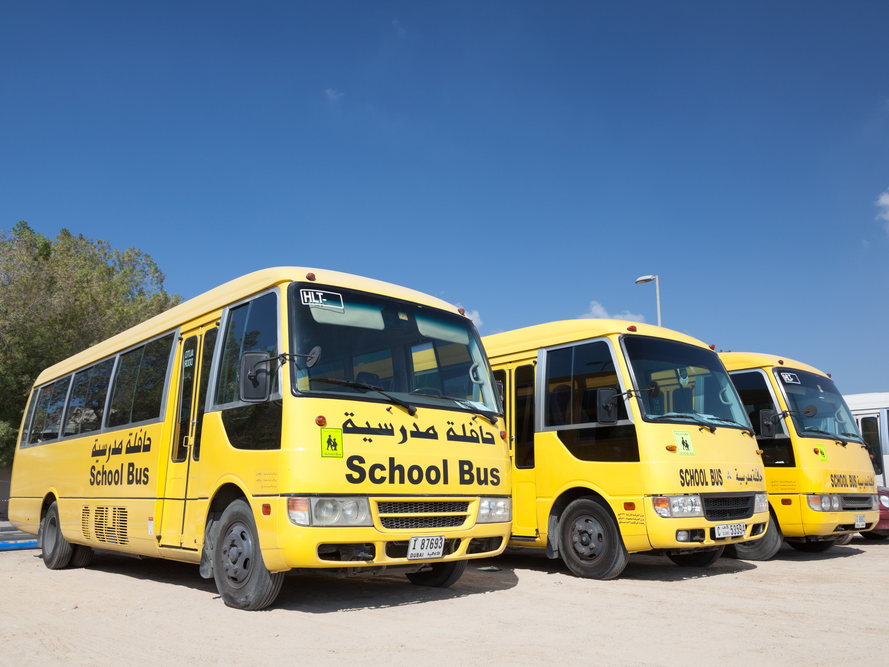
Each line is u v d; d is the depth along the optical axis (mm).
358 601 6996
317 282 6961
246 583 6516
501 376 10516
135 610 6734
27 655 5117
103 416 9906
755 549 10820
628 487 8469
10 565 11125
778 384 11125
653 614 6434
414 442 6672
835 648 5207
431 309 7812
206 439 7219
